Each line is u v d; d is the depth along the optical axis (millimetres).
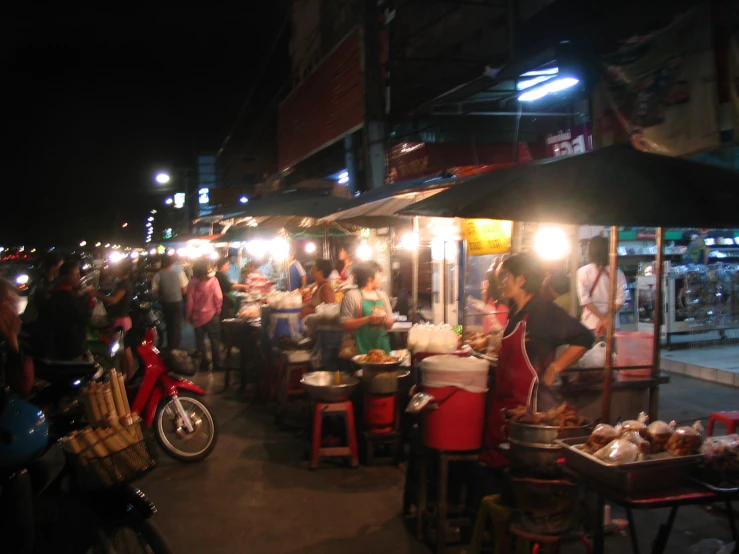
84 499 3270
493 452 3852
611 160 3293
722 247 10836
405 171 11023
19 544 3000
